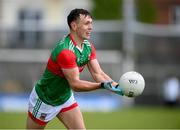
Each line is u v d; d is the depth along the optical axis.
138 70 46.38
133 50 46.62
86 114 37.25
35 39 48.22
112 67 46.66
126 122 32.81
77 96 42.25
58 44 15.62
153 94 45.62
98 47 46.94
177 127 30.73
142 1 55.66
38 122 16.45
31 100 16.44
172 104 45.12
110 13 54.50
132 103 44.78
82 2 63.94
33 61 47.44
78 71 15.43
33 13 64.19
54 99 16.11
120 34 47.09
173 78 46.09
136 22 49.69
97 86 15.23
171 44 46.91
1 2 63.53
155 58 46.59
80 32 15.48
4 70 47.16
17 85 46.62
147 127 30.69
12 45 48.09
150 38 46.94
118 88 15.38
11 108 42.12
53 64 15.70
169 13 62.41
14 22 63.66
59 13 64.19
